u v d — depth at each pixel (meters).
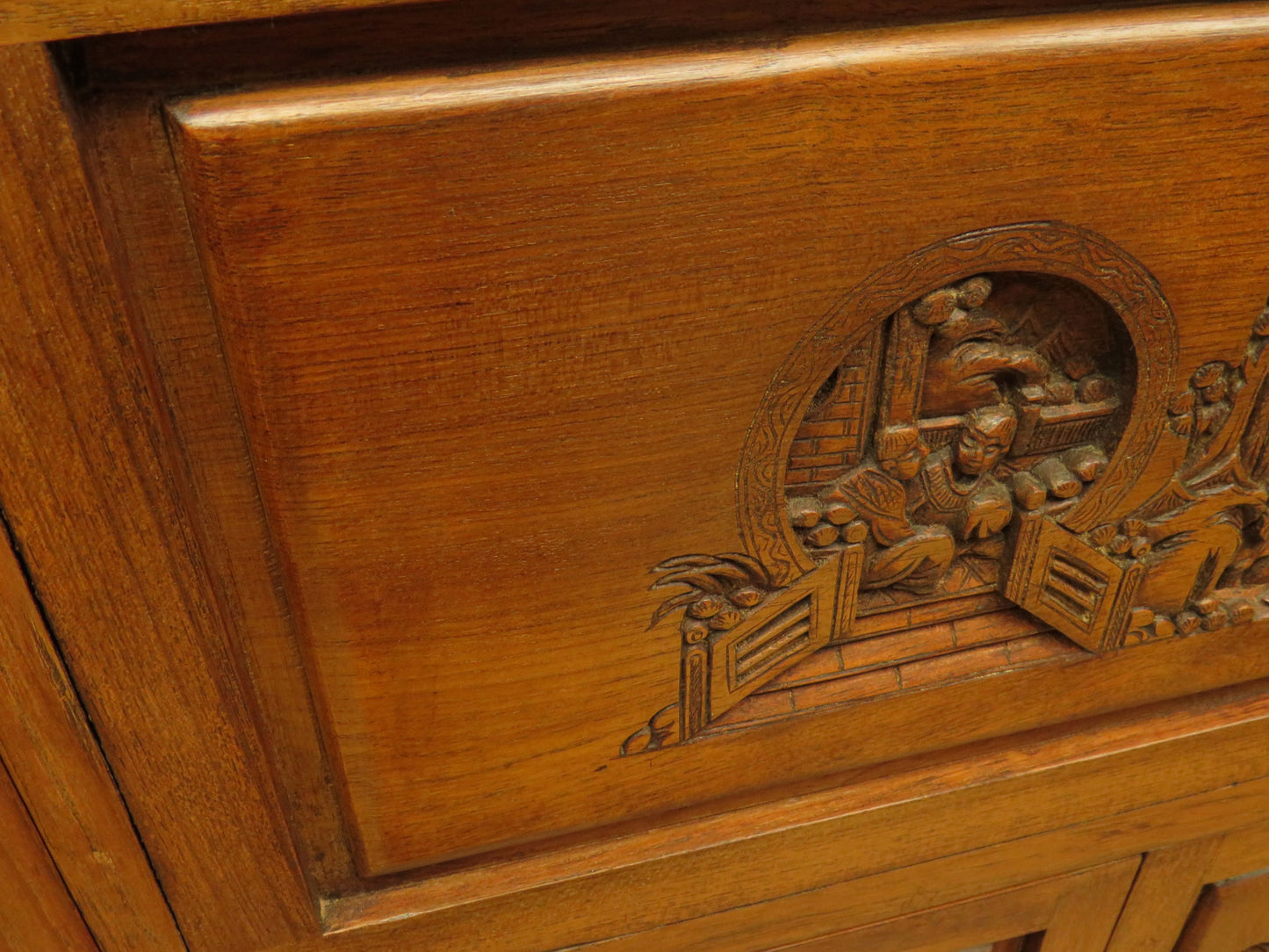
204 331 0.42
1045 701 0.68
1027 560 0.59
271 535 0.48
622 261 0.42
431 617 0.50
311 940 0.63
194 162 0.36
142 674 0.49
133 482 0.43
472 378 0.44
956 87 0.41
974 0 0.42
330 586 0.48
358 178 0.38
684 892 0.69
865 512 0.54
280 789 0.57
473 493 0.47
